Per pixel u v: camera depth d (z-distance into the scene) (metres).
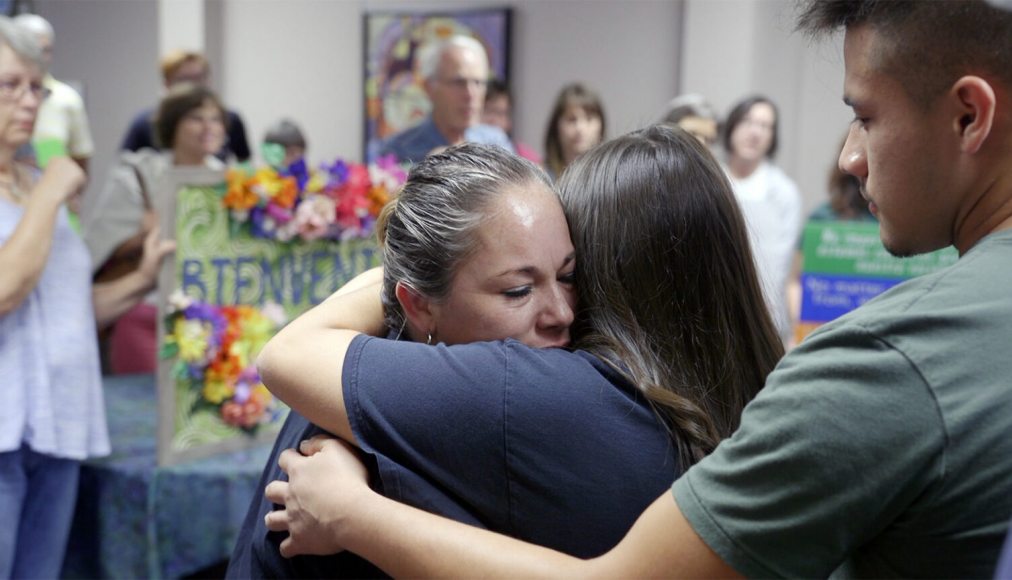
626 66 5.19
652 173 1.05
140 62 5.43
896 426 0.71
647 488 0.94
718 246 1.06
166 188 2.16
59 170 2.00
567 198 1.08
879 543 0.77
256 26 5.51
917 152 0.79
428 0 5.60
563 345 1.02
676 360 1.03
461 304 0.99
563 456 0.92
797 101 5.16
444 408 0.93
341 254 2.47
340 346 1.00
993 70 0.74
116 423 2.59
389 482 0.94
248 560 1.13
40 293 2.03
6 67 1.98
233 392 2.29
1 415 1.93
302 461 1.00
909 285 0.78
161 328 2.20
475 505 0.94
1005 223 0.78
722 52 4.86
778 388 0.76
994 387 0.71
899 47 0.77
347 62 5.76
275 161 2.35
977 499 0.71
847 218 3.35
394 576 0.89
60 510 2.11
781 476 0.73
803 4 0.90
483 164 1.01
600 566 0.81
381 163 2.53
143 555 2.22
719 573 0.75
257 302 2.33
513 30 5.44
